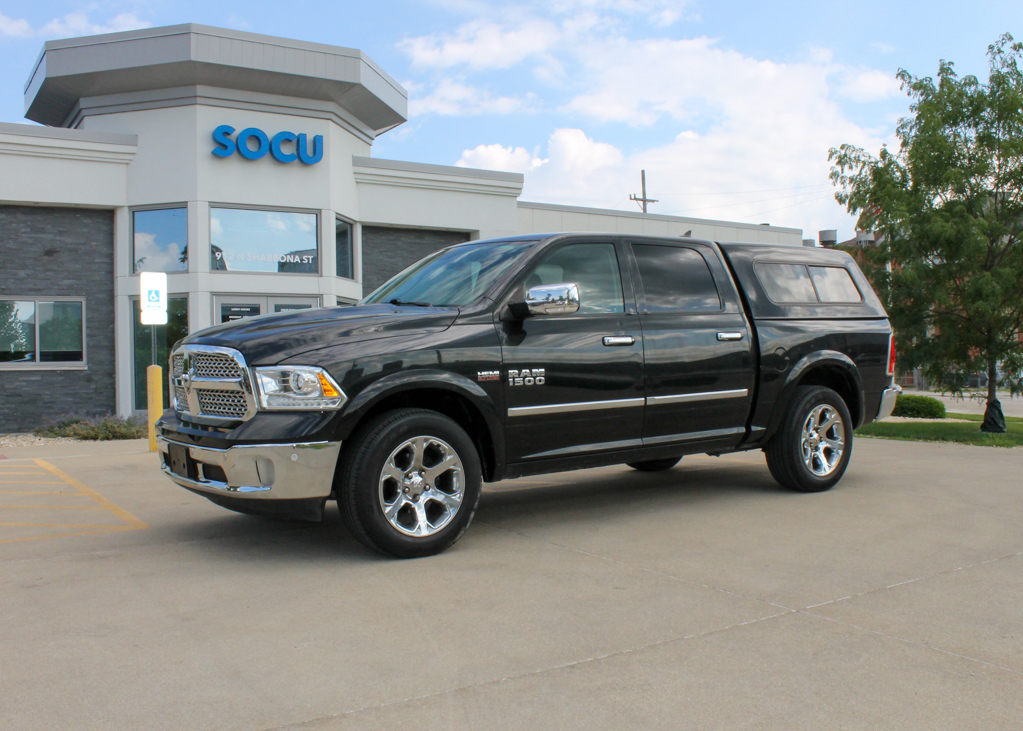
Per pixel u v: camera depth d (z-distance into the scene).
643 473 7.75
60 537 5.20
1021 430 13.39
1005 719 2.58
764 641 3.24
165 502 6.47
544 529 5.29
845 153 12.79
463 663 3.03
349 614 3.59
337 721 2.56
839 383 6.89
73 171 14.78
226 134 15.16
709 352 5.79
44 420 14.22
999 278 11.37
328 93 15.86
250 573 4.29
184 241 15.19
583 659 3.06
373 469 4.35
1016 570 4.25
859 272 7.19
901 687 2.81
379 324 4.60
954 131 12.21
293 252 15.85
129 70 14.67
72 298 15.16
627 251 5.67
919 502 6.11
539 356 4.99
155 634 3.35
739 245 6.43
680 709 2.64
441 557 4.57
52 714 2.62
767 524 5.38
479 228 18.16
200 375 4.61
